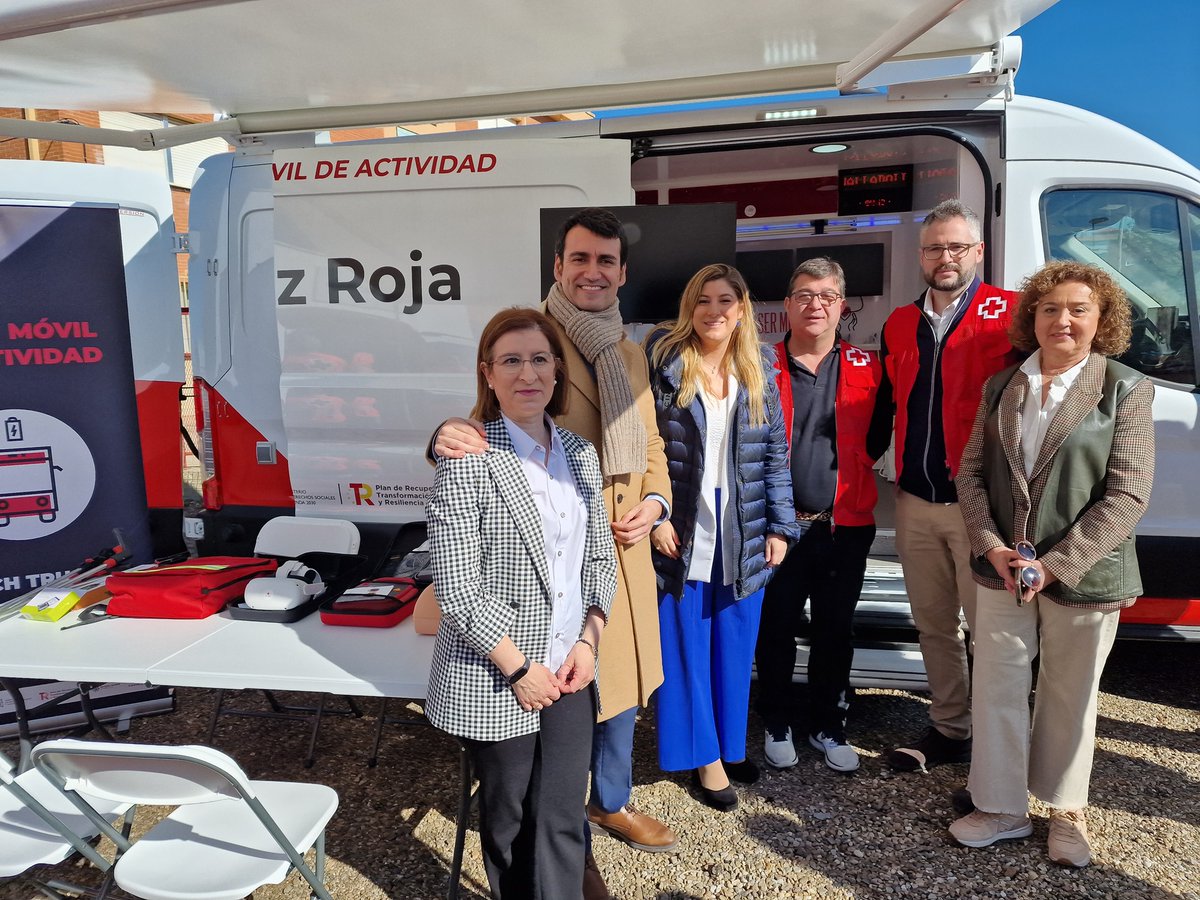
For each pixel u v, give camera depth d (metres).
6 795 2.20
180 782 1.72
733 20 2.60
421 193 3.43
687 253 3.06
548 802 1.83
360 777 2.99
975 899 2.27
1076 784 2.38
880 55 2.57
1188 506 3.25
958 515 2.70
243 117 3.62
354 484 3.62
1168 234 3.30
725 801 2.70
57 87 3.14
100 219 3.32
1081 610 2.25
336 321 3.54
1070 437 2.20
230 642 2.32
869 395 2.87
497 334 1.81
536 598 1.75
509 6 2.42
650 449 2.35
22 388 3.25
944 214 2.65
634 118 3.41
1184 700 3.45
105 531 3.39
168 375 3.97
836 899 2.28
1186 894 2.27
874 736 3.21
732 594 2.63
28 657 2.21
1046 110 3.27
